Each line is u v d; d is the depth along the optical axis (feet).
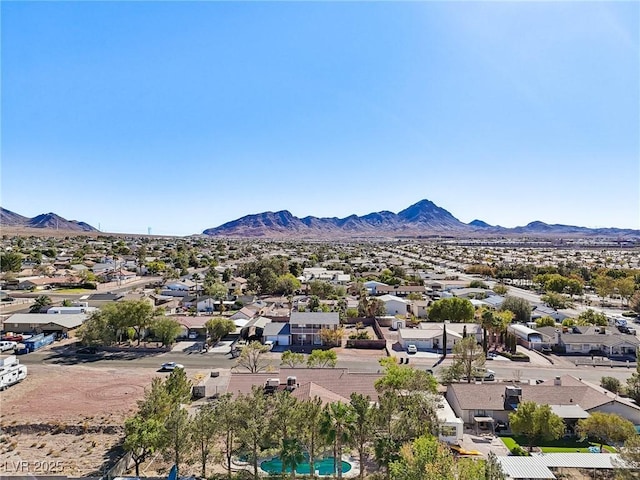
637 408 153.38
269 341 269.64
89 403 168.45
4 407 163.43
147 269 584.81
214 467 127.24
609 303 422.82
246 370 208.33
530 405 139.33
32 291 422.82
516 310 329.31
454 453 130.72
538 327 289.94
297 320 273.95
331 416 115.85
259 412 114.42
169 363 214.90
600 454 121.60
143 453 123.24
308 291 445.78
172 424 115.44
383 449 110.93
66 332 272.51
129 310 252.83
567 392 162.20
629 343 256.11
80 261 611.88
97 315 253.85
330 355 198.49
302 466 127.34
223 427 115.24
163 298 384.47
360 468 114.52
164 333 247.50
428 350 257.96
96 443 139.33
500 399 159.02
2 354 233.76
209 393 179.22
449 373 187.42
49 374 202.28
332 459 128.88
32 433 145.59
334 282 495.00
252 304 360.69
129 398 173.99
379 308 338.54
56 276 483.92
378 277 523.29
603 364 233.76
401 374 153.79
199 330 278.46
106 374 203.41
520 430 137.39
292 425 112.06
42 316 283.38
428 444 102.99
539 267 634.84
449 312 308.19
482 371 195.11
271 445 114.42
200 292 411.95
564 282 456.86
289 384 159.22
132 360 226.79
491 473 92.99
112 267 574.15
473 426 155.22
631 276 480.23
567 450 137.59
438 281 509.35
